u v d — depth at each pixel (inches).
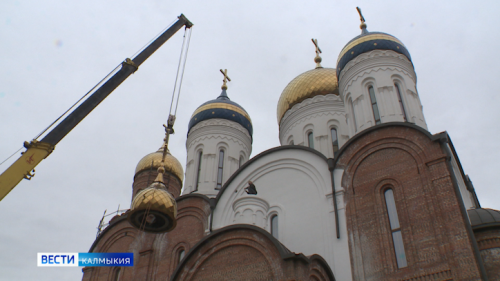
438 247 582.9
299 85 1151.6
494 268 588.4
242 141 1198.3
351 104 892.6
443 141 652.7
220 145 1162.0
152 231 617.3
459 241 567.5
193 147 1175.6
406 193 653.9
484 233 617.6
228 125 1189.1
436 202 614.5
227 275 602.2
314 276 583.5
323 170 778.8
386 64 871.1
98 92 671.8
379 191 684.7
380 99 829.2
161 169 645.3
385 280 605.9
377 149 722.8
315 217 738.2
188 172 1143.0
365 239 657.0
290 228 755.4
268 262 573.3
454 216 587.8
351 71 899.4
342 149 762.8
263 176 863.7
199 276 628.4
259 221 737.0
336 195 729.0
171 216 584.1
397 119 794.2
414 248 604.1
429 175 641.6
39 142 595.5
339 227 693.9
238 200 761.6
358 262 643.5
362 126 825.5
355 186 714.8
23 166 572.1
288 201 794.2
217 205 884.6
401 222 636.7
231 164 1140.5
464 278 541.3
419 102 861.8
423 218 617.0
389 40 901.8
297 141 1088.8
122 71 708.7
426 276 574.6
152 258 923.4
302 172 812.0
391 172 687.1
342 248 669.9
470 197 858.1
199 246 652.7
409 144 689.6
